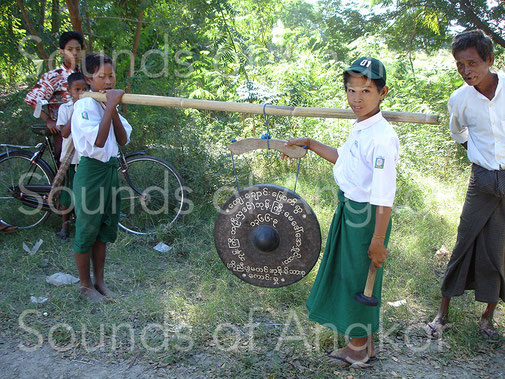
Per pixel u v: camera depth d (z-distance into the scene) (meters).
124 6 7.04
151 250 4.50
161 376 2.73
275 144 2.92
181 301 3.48
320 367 2.82
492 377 2.80
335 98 7.62
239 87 7.19
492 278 3.11
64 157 4.35
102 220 3.54
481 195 3.04
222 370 2.79
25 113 6.67
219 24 6.75
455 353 3.02
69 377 2.71
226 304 3.44
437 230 4.93
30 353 2.92
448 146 6.86
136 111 6.59
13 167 5.16
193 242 4.62
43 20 6.95
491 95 2.93
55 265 4.11
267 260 2.85
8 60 7.30
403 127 7.06
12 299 3.51
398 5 8.98
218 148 5.97
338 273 2.79
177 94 6.90
